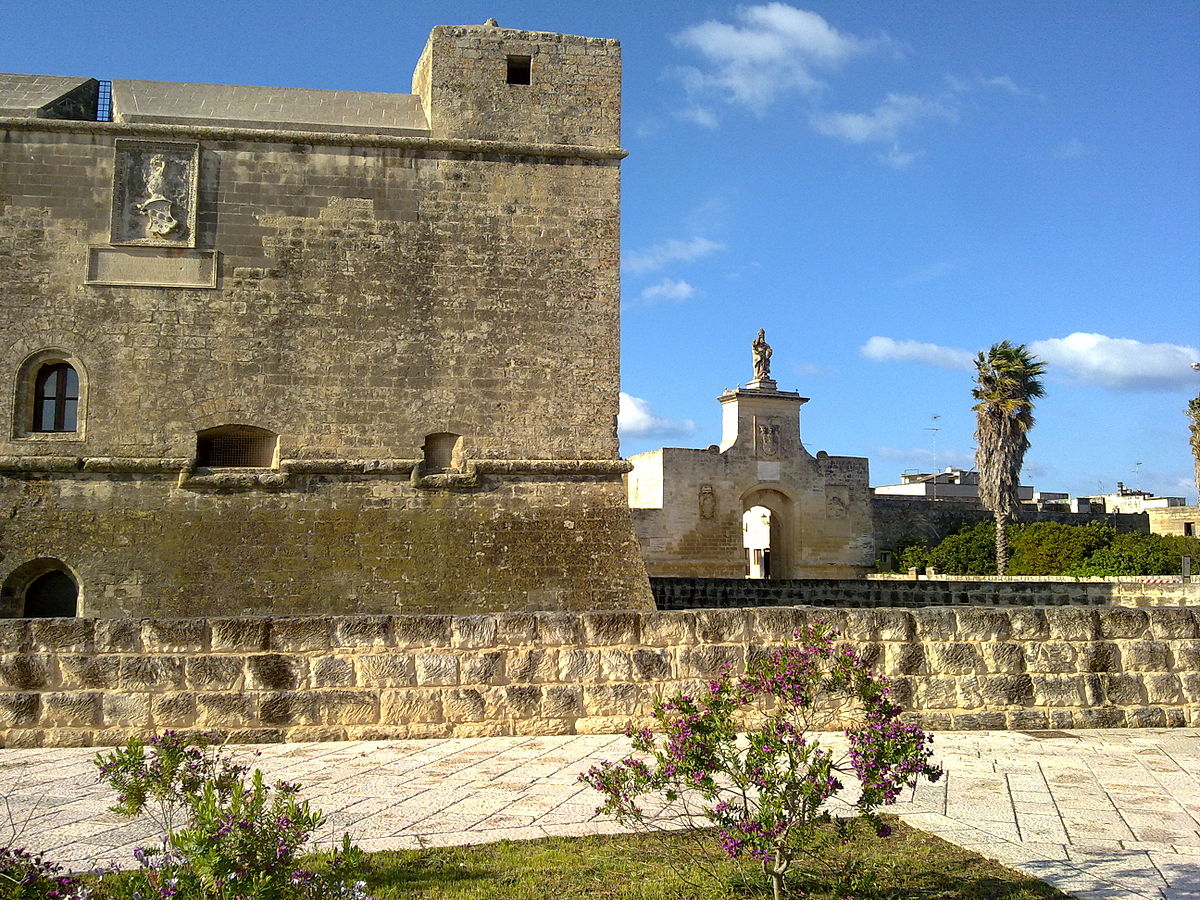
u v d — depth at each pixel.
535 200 24.19
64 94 23.89
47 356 22.17
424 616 11.88
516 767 10.30
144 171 22.89
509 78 25.17
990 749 11.20
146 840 7.77
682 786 9.46
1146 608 12.84
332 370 22.88
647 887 6.87
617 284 24.23
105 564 21.27
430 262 23.56
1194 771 10.16
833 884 6.91
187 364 22.45
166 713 11.31
